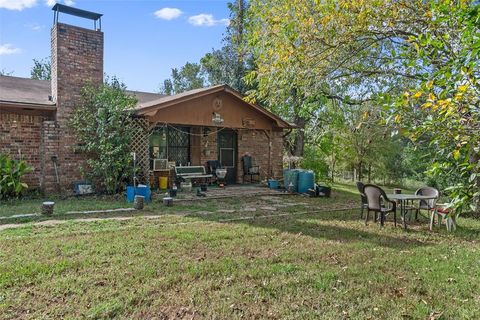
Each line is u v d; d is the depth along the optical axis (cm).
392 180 2097
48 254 479
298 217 800
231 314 330
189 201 998
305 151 1845
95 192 1043
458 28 373
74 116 1027
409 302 362
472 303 363
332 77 684
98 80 1087
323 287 392
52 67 1073
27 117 1017
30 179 1020
